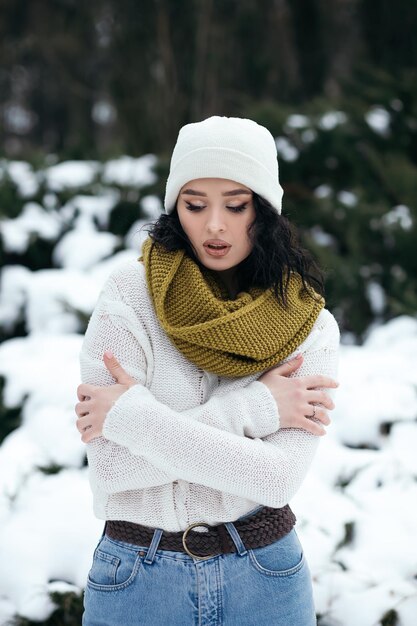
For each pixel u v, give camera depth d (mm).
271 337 1845
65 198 5590
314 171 5793
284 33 9273
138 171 5777
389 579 2820
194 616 1799
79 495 3150
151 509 1816
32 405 3732
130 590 1816
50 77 13742
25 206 5531
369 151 5555
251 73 9023
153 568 1807
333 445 3377
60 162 6613
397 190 5492
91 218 5492
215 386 1905
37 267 5305
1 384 3896
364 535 2973
